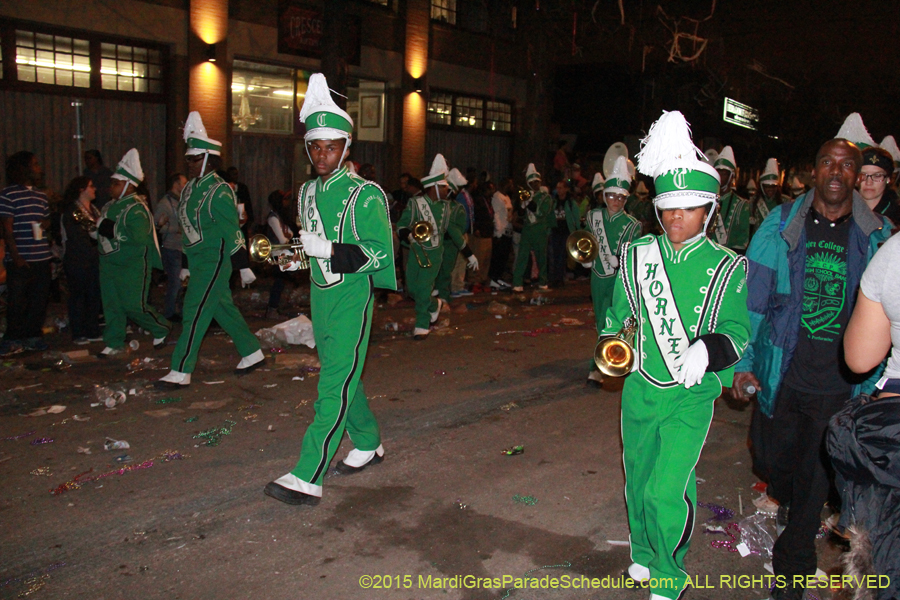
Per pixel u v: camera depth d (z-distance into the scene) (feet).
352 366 14.14
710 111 76.43
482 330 31.48
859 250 10.89
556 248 45.65
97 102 38.96
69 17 36.70
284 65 47.03
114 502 14.11
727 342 9.74
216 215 20.57
